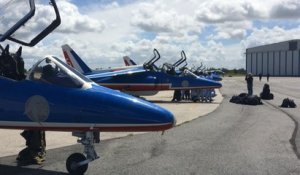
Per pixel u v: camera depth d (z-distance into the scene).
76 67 29.72
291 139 10.82
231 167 7.65
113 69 28.88
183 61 28.08
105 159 8.34
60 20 7.28
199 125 13.70
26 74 7.03
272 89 41.97
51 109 6.68
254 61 147.50
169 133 11.88
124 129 6.57
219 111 19.00
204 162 8.08
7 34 6.96
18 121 6.85
